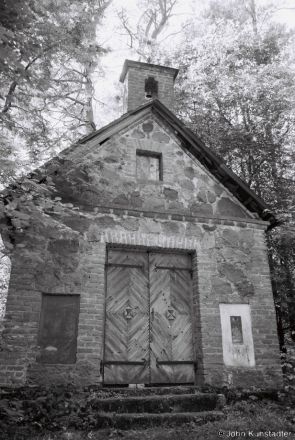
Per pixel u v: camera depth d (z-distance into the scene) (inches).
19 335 254.8
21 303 262.4
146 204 318.3
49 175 285.7
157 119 352.8
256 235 340.2
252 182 506.6
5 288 521.7
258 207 356.2
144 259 311.7
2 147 227.0
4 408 212.8
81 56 301.7
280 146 491.2
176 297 309.6
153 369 284.8
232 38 583.2
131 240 301.1
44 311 269.1
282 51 592.1
